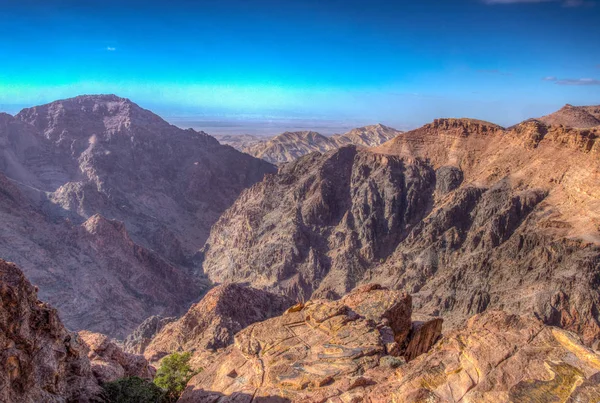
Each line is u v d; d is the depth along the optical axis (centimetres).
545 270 11269
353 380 2809
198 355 6072
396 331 4422
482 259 12662
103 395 2978
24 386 2430
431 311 11844
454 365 2494
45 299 12062
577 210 12400
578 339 2512
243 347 3703
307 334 3825
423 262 14175
